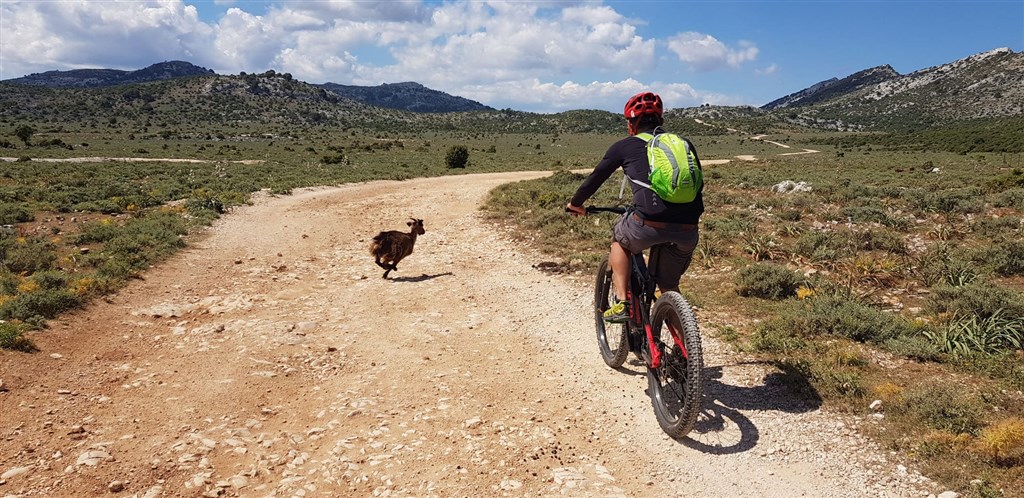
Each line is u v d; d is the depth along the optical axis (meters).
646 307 4.55
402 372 5.56
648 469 3.88
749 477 3.77
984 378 5.09
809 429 4.31
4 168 33.09
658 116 4.28
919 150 91.25
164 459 3.90
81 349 6.05
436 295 8.59
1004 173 32.34
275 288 9.19
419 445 4.14
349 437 4.27
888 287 8.30
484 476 3.76
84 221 15.51
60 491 3.47
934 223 13.84
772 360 5.55
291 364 5.77
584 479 3.73
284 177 32.56
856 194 18.73
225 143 102.81
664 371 4.30
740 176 27.88
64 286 8.16
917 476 3.69
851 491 3.59
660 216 4.00
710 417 4.55
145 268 9.84
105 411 4.64
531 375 5.49
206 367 5.66
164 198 20.45
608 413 4.67
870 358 5.58
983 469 3.65
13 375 5.12
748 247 10.59
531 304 7.91
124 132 132.00
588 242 12.12
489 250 12.38
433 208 20.58
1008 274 8.80
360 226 16.58
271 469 3.84
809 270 9.13
